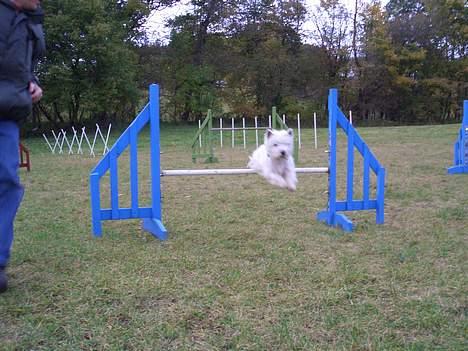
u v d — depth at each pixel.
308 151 13.75
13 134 3.08
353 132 4.86
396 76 31.48
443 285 3.15
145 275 3.37
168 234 4.58
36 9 3.16
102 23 22.59
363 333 2.49
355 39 31.64
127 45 26.52
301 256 3.81
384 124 32.50
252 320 2.65
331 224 4.90
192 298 2.96
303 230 4.68
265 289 3.11
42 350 2.33
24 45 3.06
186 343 2.40
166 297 2.98
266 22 31.81
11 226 3.09
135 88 25.17
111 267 3.55
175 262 3.67
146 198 6.59
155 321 2.64
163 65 29.67
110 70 23.70
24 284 3.21
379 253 3.88
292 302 2.89
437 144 14.73
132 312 2.75
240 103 31.27
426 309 2.76
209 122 11.64
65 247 4.07
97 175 4.45
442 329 2.52
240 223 5.01
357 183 7.66
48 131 24.81
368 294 3.02
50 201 6.41
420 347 2.31
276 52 31.28
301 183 7.77
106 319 2.68
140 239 4.39
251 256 3.84
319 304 2.86
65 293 3.05
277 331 2.50
